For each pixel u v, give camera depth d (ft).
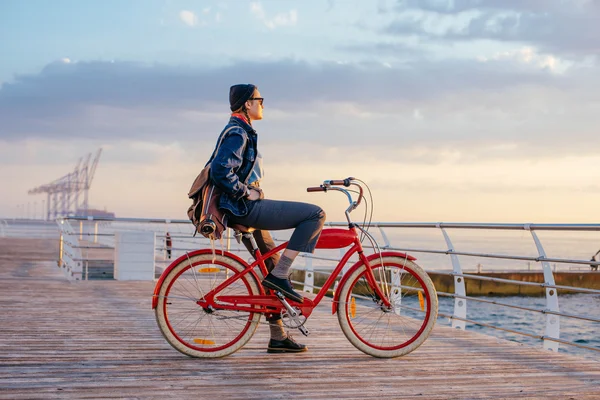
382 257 14.20
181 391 10.93
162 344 15.28
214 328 13.74
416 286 14.56
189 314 13.62
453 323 19.60
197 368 12.72
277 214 13.05
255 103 13.33
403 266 14.34
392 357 14.24
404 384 11.84
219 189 13.01
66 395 10.49
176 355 13.94
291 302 13.48
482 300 18.15
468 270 123.95
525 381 12.30
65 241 42.57
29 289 29.25
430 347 15.75
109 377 11.83
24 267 45.73
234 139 12.75
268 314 13.75
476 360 14.26
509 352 15.33
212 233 12.96
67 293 27.81
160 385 11.30
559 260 15.46
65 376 11.84
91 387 11.06
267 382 11.71
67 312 21.35
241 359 13.67
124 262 35.58
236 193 12.66
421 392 11.26
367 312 14.69
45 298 25.66
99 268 46.34
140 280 35.60
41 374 11.98
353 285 14.19
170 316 13.57
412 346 14.29
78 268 35.19
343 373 12.62
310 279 29.55
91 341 15.62
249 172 13.07
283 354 14.34
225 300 13.46
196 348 13.64
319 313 22.76
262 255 13.80
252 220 13.04
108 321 19.26
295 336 16.98
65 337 16.19
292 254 13.28
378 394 11.05
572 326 96.43
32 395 10.44
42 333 16.80
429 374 12.72
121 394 10.63
